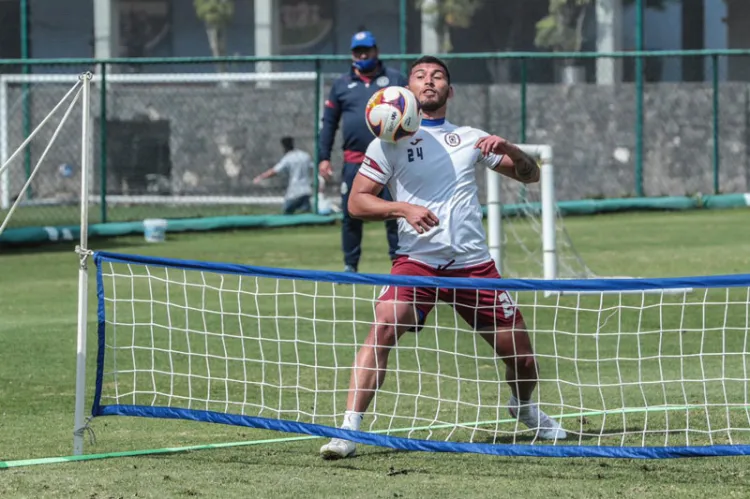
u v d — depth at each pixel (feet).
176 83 254.47
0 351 84.58
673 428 59.00
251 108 233.35
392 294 55.36
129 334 90.48
